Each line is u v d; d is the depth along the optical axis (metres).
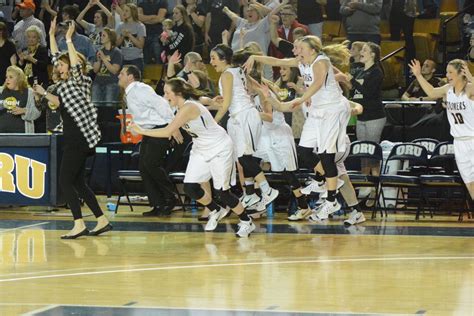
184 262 15.34
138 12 28.62
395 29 27.03
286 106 18.75
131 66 21.31
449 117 19.08
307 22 26.98
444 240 17.94
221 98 19.72
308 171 23.08
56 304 11.80
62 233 19.19
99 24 28.84
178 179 22.58
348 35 26.52
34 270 14.55
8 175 22.17
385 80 25.83
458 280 13.54
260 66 20.69
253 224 19.03
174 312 11.28
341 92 19.50
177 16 26.64
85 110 17.89
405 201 22.39
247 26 25.95
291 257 15.83
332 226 20.28
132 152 25.88
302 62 19.19
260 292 12.61
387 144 23.16
